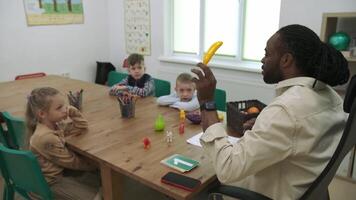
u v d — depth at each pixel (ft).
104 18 14.17
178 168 3.88
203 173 3.79
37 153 4.65
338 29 8.21
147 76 8.35
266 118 2.98
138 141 4.81
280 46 3.16
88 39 13.69
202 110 3.86
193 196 3.50
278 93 3.42
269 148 2.88
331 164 2.75
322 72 3.08
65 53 12.94
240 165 2.99
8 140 6.14
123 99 6.04
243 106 5.50
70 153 4.78
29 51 11.78
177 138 4.91
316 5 8.68
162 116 6.04
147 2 12.74
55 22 12.34
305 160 3.03
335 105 3.32
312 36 3.09
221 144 3.29
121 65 14.46
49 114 4.72
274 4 10.26
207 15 11.88
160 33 12.72
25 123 5.04
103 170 4.32
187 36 12.62
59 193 4.77
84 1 13.20
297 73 3.21
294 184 3.13
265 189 3.38
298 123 2.84
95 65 14.20
